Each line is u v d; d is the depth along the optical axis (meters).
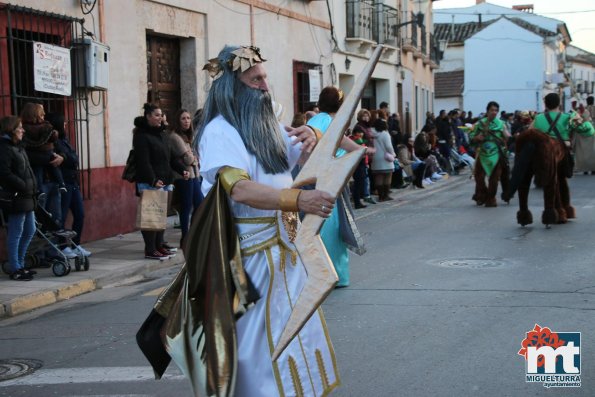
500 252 9.25
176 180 10.32
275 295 3.19
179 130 10.36
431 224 12.26
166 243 10.59
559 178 11.63
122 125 12.34
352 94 3.05
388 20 26.16
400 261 8.87
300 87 19.53
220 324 3.05
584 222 11.63
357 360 5.23
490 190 14.38
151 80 13.57
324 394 3.25
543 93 51.41
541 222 11.85
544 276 7.77
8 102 9.95
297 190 2.97
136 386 5.00
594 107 27.62
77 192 9.85
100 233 11.72
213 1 14.89
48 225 8.84
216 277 3.09
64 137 9.76
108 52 11.58
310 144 3.34
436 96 53.62
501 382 4.73
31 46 10.55
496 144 14.28
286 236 3.24
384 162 16.09
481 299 6.84
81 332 6.53
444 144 23.59
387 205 15.62
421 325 6.04
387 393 4.59
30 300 7.69
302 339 3.21
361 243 5.66
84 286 8.48
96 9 11.72
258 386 3.11
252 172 3.22
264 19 17.19
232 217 3.16
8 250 8.52
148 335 3.46
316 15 20.20
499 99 52.06
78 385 5.08
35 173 9.08
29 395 4.94
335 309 6.61
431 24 35.91
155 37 13.70
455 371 4.95
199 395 3.22
